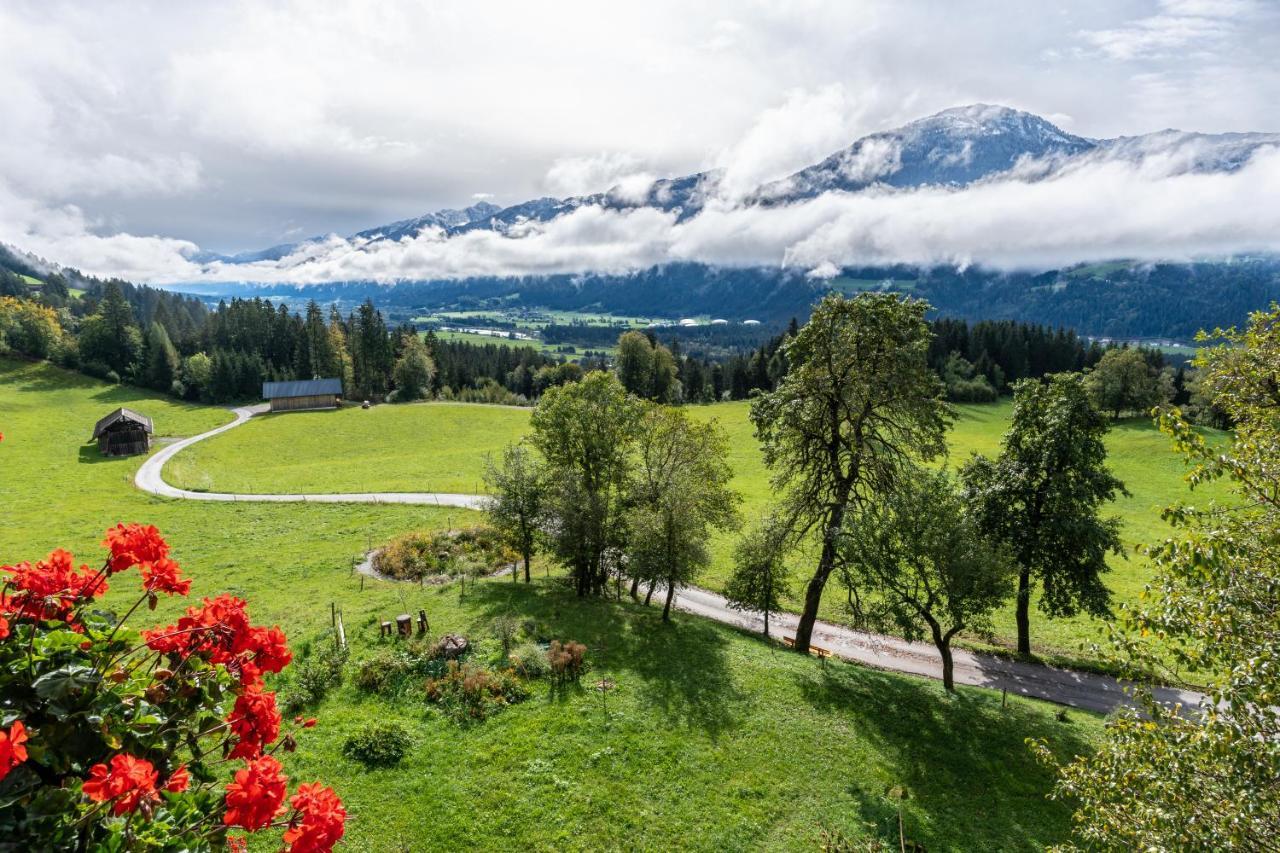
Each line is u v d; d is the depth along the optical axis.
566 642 29.69
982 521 35.91
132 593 38.75
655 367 138.62
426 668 25.73
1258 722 7.73
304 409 129.12
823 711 25.80
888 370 29.11
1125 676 10.12
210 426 115.31
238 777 5.08
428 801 18.83
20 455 86.06
